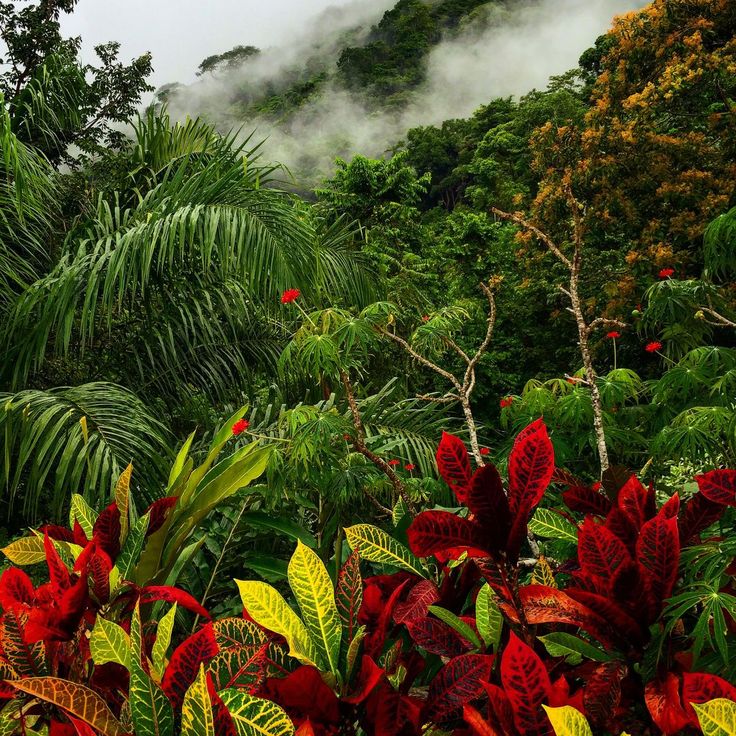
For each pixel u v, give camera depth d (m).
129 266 3.57
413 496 2.29
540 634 0.88
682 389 2.28
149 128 4.77
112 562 0.88
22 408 3.03
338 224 4.86
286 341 4.62
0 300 3.78
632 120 11.31
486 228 17.09
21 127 5.03
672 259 10.52
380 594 0.83
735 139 11.00
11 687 0.69
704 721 0.46
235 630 0.75
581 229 1.71
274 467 2.05
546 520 0.99
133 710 0.53
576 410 2.26
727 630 0.84
